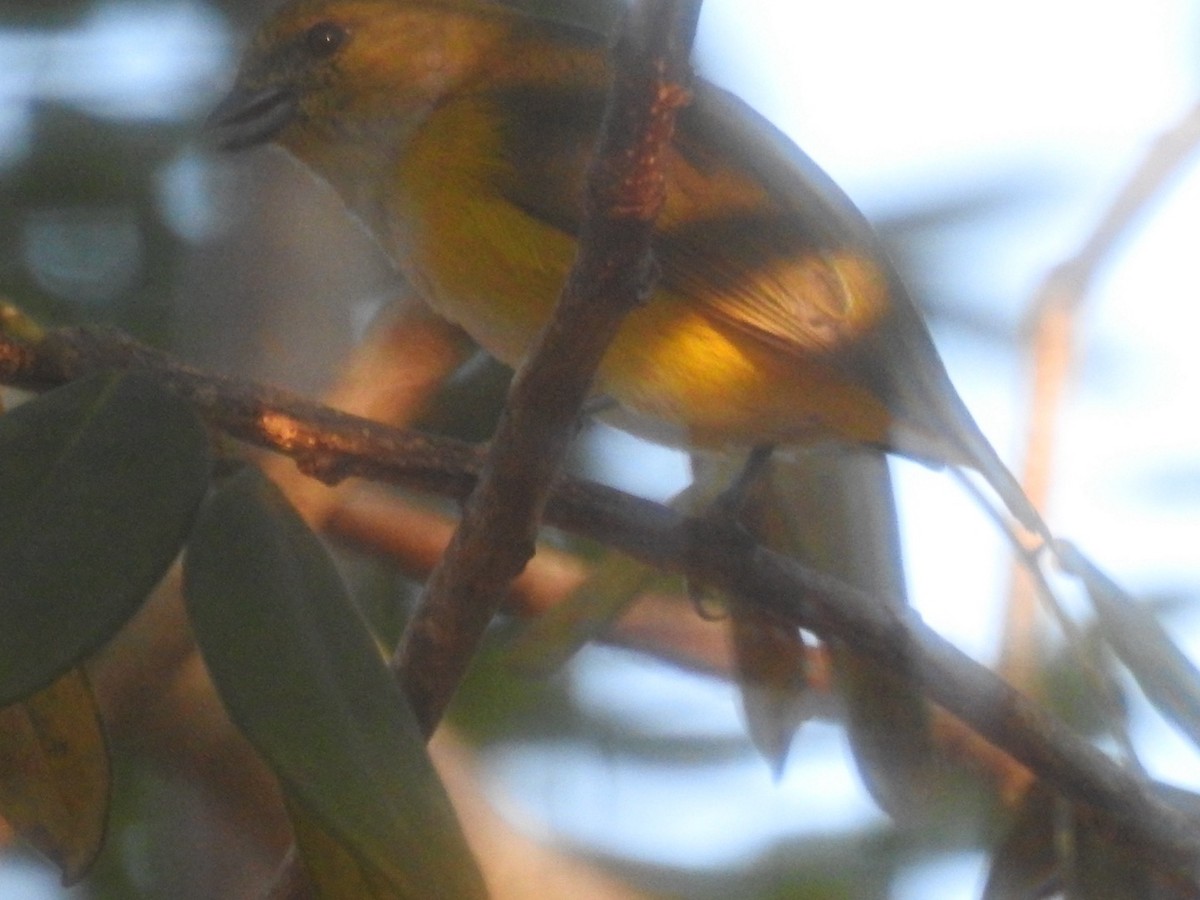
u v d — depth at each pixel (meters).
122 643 2.67
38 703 2.61
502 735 2.68
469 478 2.62
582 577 2.67
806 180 2.69
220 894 2.67
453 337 2.69
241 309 2.69
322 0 2.71
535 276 2.68
